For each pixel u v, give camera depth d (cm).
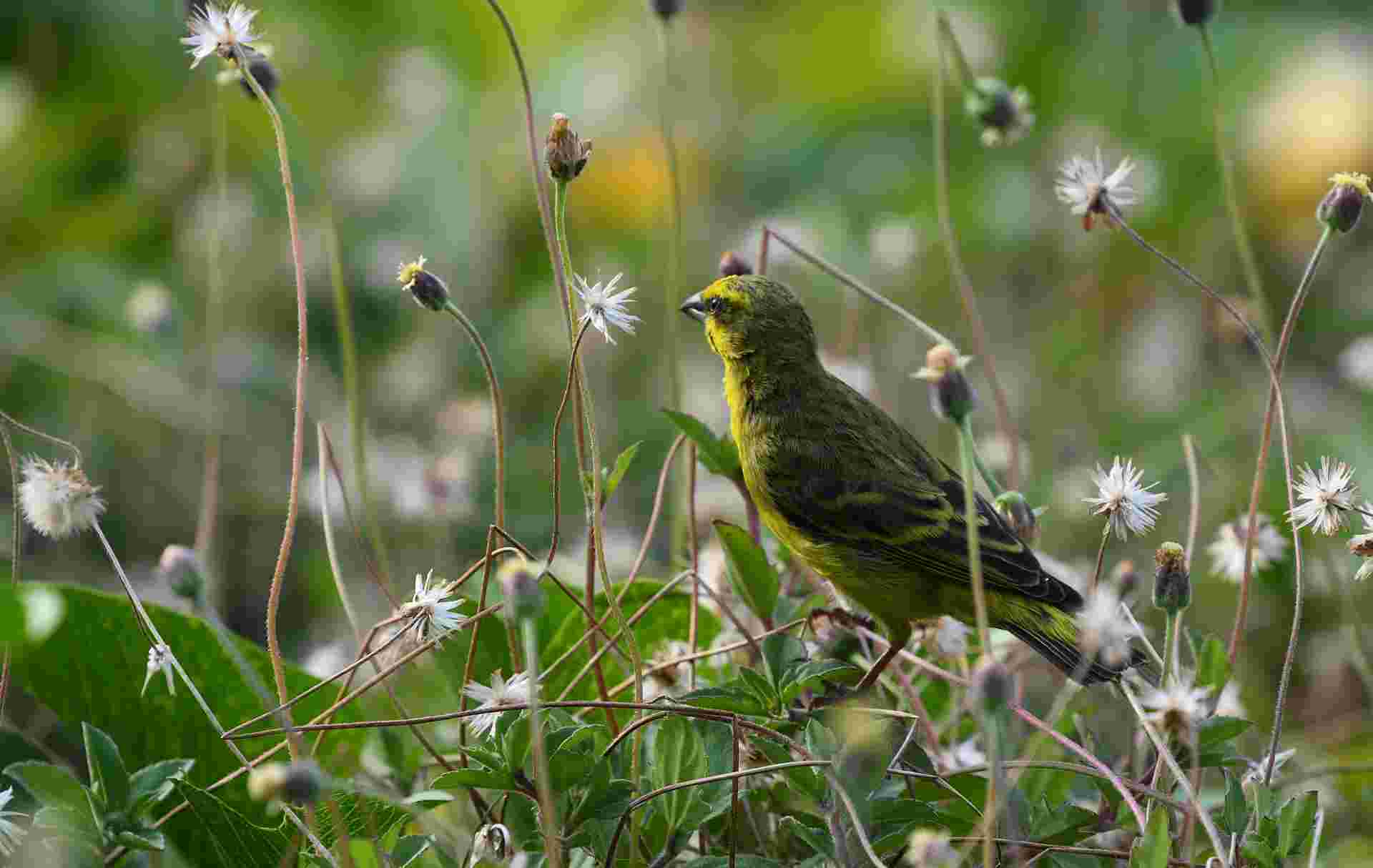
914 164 1628
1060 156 1571
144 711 717
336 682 741
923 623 859
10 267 1422
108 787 589
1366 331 1451
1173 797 676
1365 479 1230
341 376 1380
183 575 553
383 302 1432
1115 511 678
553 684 771
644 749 674
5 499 1162
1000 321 1474
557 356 1388
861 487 845
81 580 1076
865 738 596
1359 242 1558
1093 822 637
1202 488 1223
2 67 1498
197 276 1391
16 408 1262
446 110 1502
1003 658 857
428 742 715
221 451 1223
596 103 1562
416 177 1471
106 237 1449
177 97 1509
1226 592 1110
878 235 1294
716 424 1291
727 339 893
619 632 752
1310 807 616
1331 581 886
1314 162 1529
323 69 1555
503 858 601
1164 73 1648
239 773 635
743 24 1792
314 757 671
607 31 1611
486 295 1452
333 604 1127
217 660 721
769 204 1636
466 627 771
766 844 698
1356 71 1567
